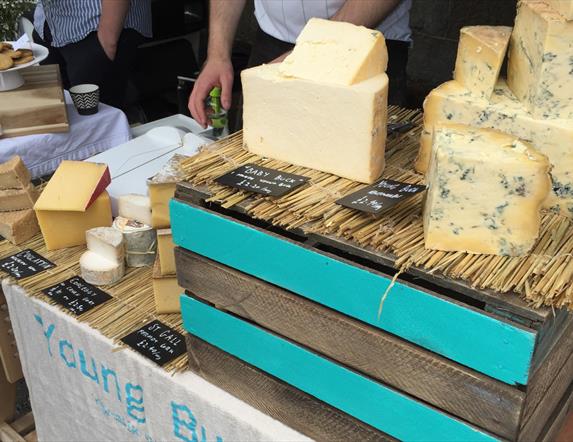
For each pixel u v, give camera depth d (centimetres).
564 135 91
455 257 86
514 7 277
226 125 237
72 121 230
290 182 104
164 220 152
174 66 423
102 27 297
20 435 194
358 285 92
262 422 115
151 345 133
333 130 104
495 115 97
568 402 111
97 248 155
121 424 147
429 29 301
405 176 109
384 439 100
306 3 219
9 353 177
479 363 84
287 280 100
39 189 179
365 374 98
